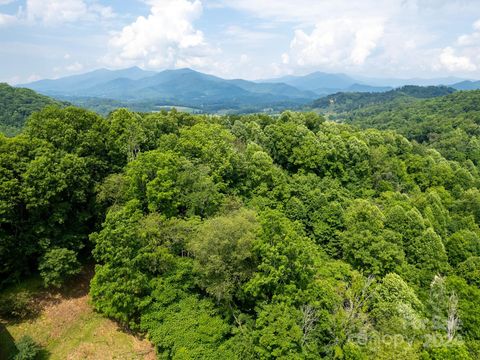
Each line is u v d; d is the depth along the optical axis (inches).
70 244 1480.1
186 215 1670.8
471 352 1505.9
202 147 2089.1
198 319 1291.8
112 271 1258.0
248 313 1409.9
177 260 1448.1
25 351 1130.7
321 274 1609.3
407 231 2155.5
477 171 4259.4
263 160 2332.7
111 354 1252.5
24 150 1464.1
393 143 3814.0
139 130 2062.0
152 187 1566.2
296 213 2166.6
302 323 1259.2
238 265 1346.0
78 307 1418.6
